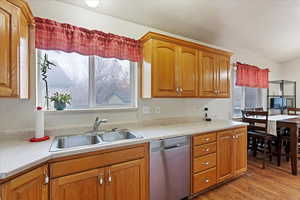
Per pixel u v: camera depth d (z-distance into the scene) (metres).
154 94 2.00
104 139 1.88
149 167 1.67
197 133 2.03
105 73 2.18
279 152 2.98
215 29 2.66
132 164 1.56
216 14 2.26
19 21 1.27
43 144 1.43
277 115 3.88
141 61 2.28
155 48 2.02
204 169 2.08
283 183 2.38
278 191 2.17
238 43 3.31
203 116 3.02
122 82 2.30
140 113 2.34
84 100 2.04
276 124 2.90
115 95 2.25
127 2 1.90
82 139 1.79
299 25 2.69
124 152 1.52
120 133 1.98
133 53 2.16
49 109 1.83
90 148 1.34
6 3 1.16
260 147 3.50
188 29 2.59
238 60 3.66
